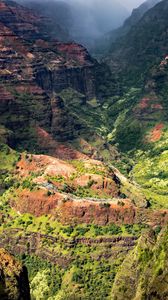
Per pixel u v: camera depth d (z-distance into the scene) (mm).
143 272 124062
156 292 109312
